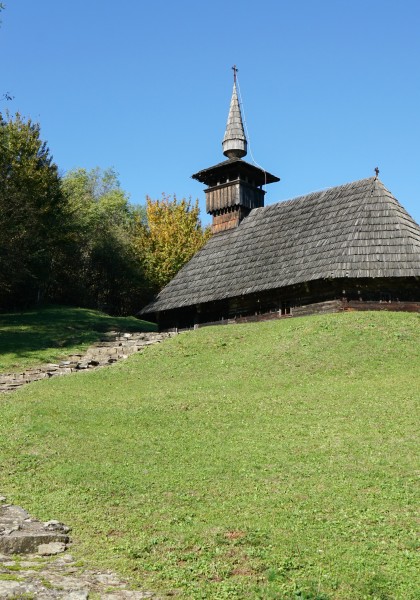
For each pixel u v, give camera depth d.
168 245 52.44
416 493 10.45
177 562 8.52
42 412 16.27
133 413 16.23
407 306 27.44
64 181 56.00
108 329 36.62
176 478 11.71
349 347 21.58
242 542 8.97
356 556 8.48
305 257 29.31
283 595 7.55
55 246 45.97
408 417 14.55
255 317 30.67
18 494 11.32
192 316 33.94
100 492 11.17
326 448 12.92
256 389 18.69
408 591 7.62
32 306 44.00
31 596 7.20
